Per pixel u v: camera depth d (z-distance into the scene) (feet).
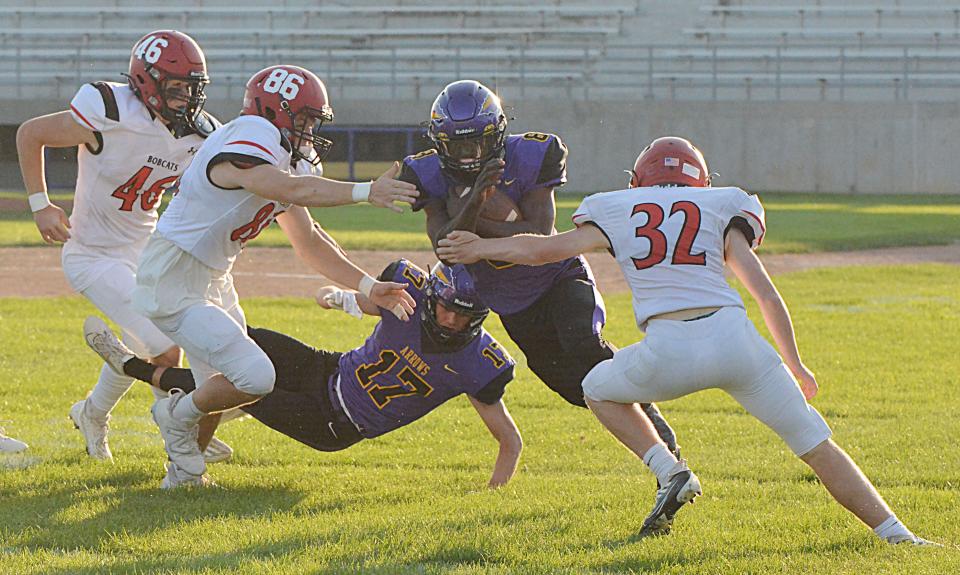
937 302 86.02
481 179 29.30
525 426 48.42
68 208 143.43
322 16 249.14
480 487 37.58
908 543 28.60
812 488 36.76
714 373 28.27
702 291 28.66
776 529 30.55
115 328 71.87
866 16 237.25
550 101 224.12
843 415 50.42
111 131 37.70
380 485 37.70
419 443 45.68
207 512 33.24
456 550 28.30
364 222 153.79
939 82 224.94
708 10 241.35
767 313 28.99
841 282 97.66
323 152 35.27
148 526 31.27
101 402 40.24
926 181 221.66
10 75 233.96
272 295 88.84
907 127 221.05
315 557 27.78
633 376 29.01
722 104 222.89
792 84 228.02
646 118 223.51
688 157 30.94
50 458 40.88
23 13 248.73
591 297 36.17
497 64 236.02
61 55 233.35
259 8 248.73
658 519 29.91
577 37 240.53
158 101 37.73
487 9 245.86
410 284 35.65
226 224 33.47
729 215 29.50
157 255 34.04
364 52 237.04
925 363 62.69
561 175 33.99
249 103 34.24
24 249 117.19
